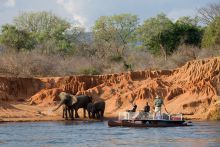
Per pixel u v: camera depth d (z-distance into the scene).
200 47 157.25
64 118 90.75
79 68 134.62
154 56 156.25
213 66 101.19
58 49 160.88
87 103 93.75
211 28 146.25
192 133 62.72
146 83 106.38
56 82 111.94
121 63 140.00
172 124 72.44
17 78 111.12
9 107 97.19
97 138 58.41
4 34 162.50
